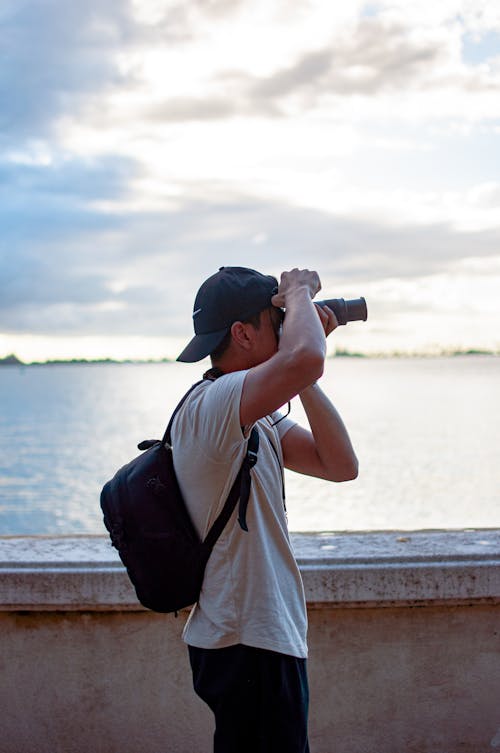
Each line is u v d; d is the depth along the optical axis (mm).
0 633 2758
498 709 2723
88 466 117188
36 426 178750
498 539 2824
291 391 1665
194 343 1881
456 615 2709
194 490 1781
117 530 1817
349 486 79875
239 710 1766
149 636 2729
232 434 1710
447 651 2717
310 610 2695
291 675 1772
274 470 1874
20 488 99688
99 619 2734
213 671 1787
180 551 1784
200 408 1761
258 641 1743
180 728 2736
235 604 1769
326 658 2709
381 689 2717
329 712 2719
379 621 2703
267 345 1872
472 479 83500
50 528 75750
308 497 73812
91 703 2750
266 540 1802
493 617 2711
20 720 2771
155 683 2736
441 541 2799
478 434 126812
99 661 2742
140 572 1814
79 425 178750
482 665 2715
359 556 2641
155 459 1827
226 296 1852
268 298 1868
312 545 2785
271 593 1770
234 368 1888
